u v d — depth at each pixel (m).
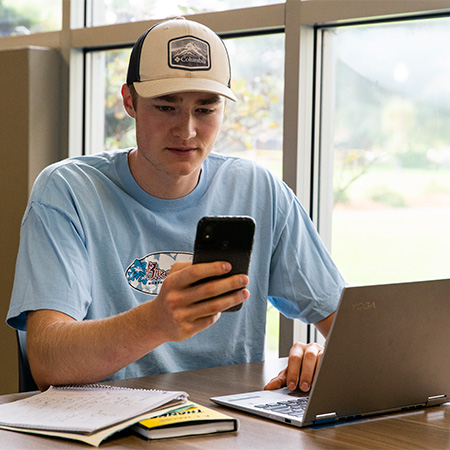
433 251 2.03
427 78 2.01
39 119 2.58
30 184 2.55
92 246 1.58
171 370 1.66
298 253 1.82
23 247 1.48
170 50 1.53
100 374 1.25
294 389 1.35
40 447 1.00
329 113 2.17
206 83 1.51
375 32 2.08
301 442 1.05
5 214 2.60
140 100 1.56
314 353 1.38
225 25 2.27
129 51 2.58
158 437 1.04
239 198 1.82
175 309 1.10
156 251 1.69
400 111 2.07
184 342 1.69
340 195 2.18
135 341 1.19
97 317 1.58
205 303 1.10
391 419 1.19
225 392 1.35
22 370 1.50
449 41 1.97
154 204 1.68
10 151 2.59
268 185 1.86
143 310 1.18
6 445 1.01
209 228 1.05
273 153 2.29
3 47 2.84
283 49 2.25
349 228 2.17
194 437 1.06
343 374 1.13
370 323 1.12
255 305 1.81
